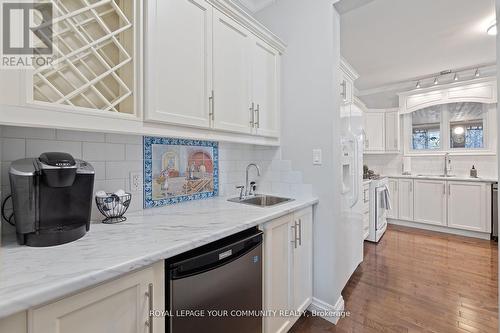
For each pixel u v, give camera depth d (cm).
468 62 363
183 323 96
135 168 147
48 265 73
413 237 368
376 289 222
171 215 138
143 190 152
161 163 162
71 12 97
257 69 183
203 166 191
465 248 320
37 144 108
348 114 227
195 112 135
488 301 201
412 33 282
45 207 93
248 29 173
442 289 220
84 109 95
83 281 66
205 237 103
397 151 448
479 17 250
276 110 204
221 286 111
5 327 58
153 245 91
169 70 122
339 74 199
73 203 101
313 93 193
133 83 110
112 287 75
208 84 142
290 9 206
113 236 101
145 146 152
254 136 185
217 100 149
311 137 195
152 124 118
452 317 182
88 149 125
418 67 381
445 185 385
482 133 387
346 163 218
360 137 260
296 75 203
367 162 500
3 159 100
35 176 89
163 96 119
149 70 113
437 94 412
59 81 97
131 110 112
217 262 109
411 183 420
